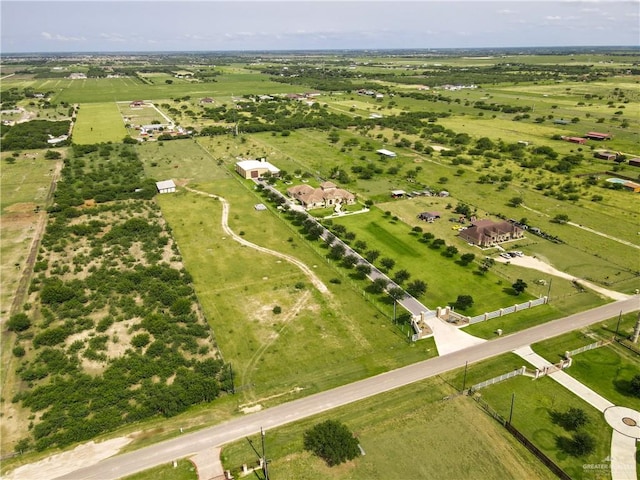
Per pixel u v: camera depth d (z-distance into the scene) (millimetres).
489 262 114062
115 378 76375
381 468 60188
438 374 77938
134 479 58812
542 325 91938
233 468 60281
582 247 125688
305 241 129750
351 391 74125
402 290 100688
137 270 111438
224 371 78188
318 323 92250
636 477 58938
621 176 184125
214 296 101812
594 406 71000
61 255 119688
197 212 150125
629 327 91188
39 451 63500
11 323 89125
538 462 61219
